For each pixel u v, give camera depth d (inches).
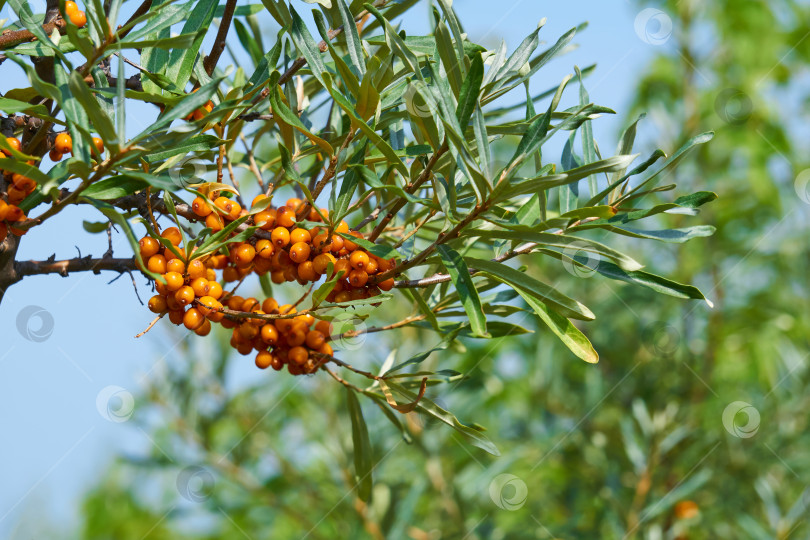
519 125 40.7
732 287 65.2
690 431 56.6
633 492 57.7
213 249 40.4
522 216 41.8
